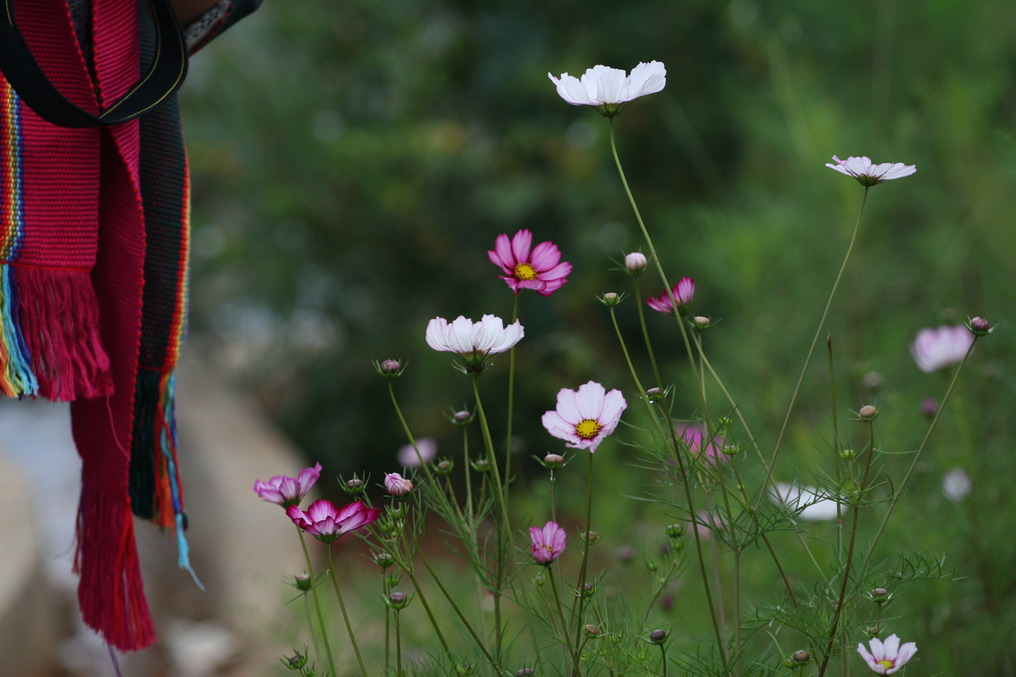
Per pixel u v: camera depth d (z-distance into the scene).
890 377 3.23
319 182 6.03
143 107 2.28
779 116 4.49
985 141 3.43
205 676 3.96
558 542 2.13
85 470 2.45
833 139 3.86
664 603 2.44
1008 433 2.81
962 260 3.27
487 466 2.23
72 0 2.32
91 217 2.32
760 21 5.63
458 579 2.65
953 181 3.53
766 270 3.76
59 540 5.12
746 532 2.19
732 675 2.19
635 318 5.76
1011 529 2.59
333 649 2.51
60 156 2.30
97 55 2.31
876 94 4.23
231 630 4.24
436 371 5.67
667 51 5.97
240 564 4.39
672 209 5.55
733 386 3.38
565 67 5.66
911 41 4.21
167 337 2.44
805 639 2.41
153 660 4.22
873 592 2.18
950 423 2.80
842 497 2.21
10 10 2.18
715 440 2.25
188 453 5.32
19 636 3.66
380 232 6.02
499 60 5.94
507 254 2.16
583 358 4.05
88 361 2.31
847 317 3.63
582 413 2.14
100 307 2.38
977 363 2.85
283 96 6.03
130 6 2.35
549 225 6.03
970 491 2.59
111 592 2.44
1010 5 4.07
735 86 5.65
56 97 2.20
